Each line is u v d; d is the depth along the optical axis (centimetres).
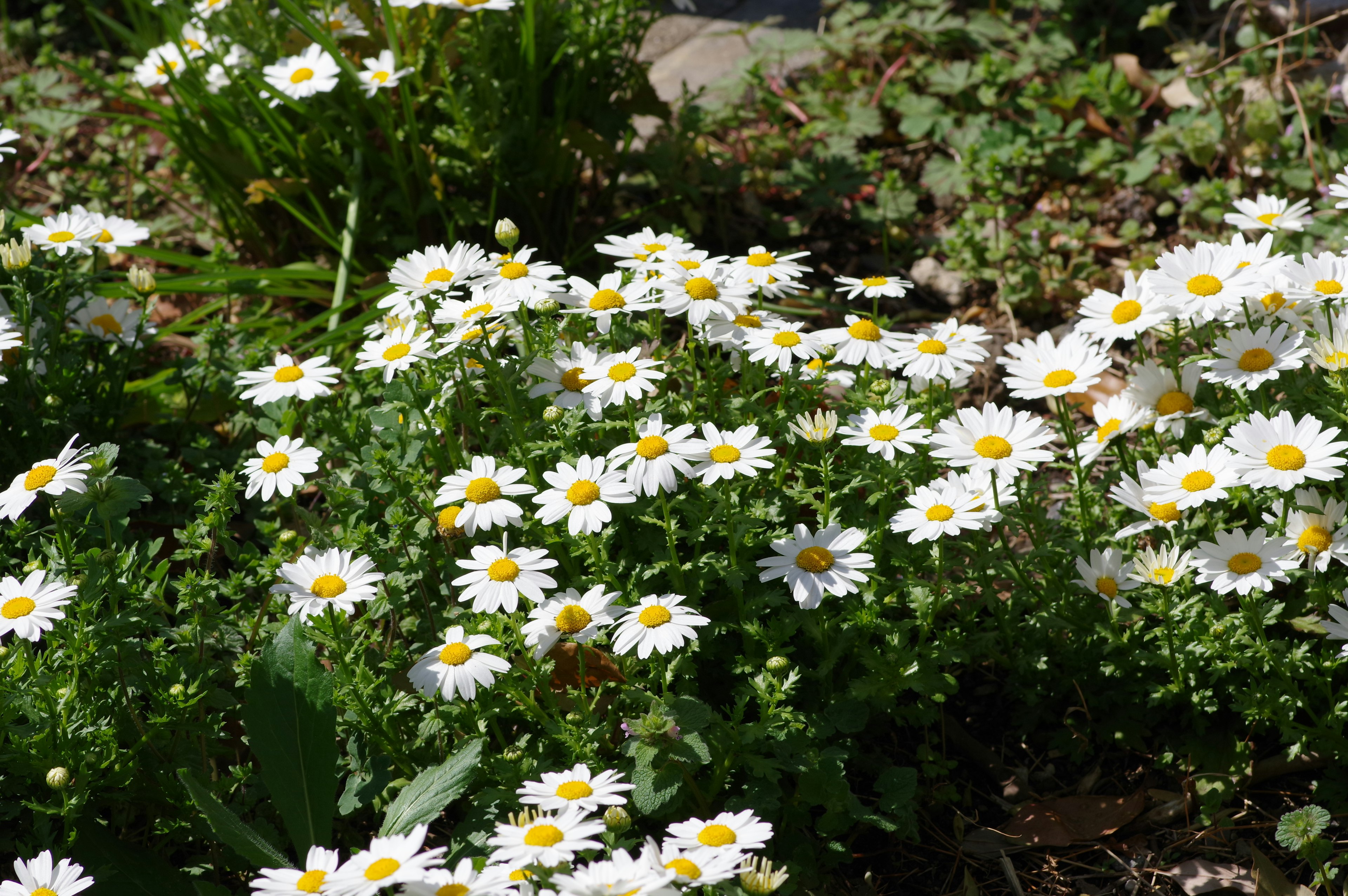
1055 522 276
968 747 275
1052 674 273
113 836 228
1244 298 255
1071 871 252
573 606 223
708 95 527
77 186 477
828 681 250
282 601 244
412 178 399
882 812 259
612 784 197
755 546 251
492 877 173
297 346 387
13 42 572
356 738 239
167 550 310
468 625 234
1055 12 543
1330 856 241
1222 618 250
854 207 459
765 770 223
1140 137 479
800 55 561
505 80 395
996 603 264
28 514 284
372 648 251
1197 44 504
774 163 484
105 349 339
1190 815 257
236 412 359
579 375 254
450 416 269
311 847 218
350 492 272
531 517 258
